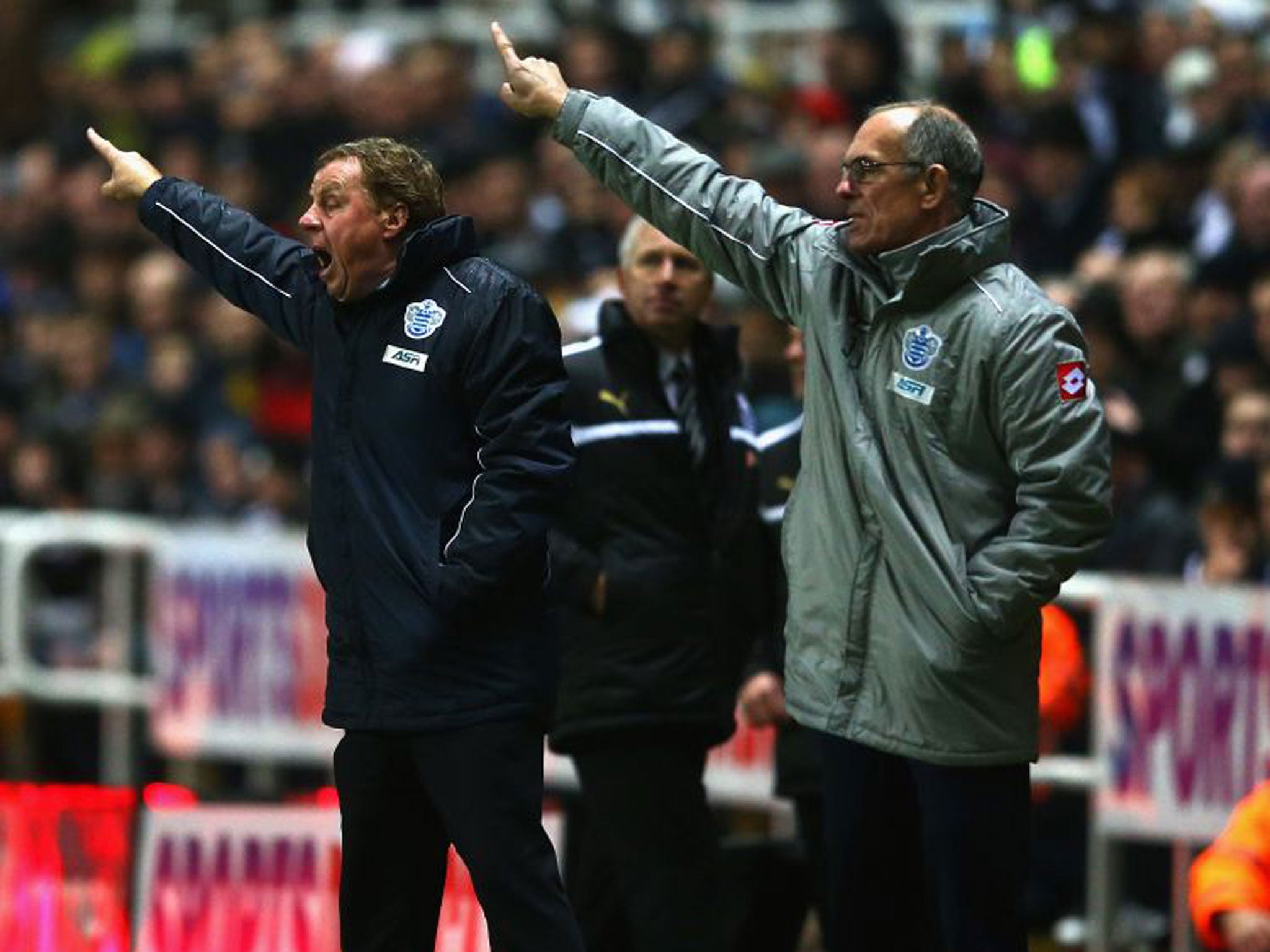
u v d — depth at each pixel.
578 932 20.38
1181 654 29.42
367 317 20.23
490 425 19.95
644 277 23.64
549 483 19.95
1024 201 40.06
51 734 37.62
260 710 35.66
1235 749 29.08
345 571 20.19
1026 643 20.25
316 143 50.28
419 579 19.91
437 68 48.94
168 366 45.16
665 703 23.59
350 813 20.64
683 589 23.72
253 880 27.75
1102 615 29.91
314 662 35.34
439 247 20.06
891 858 21.11
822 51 47.12
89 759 37.62
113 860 28.17
